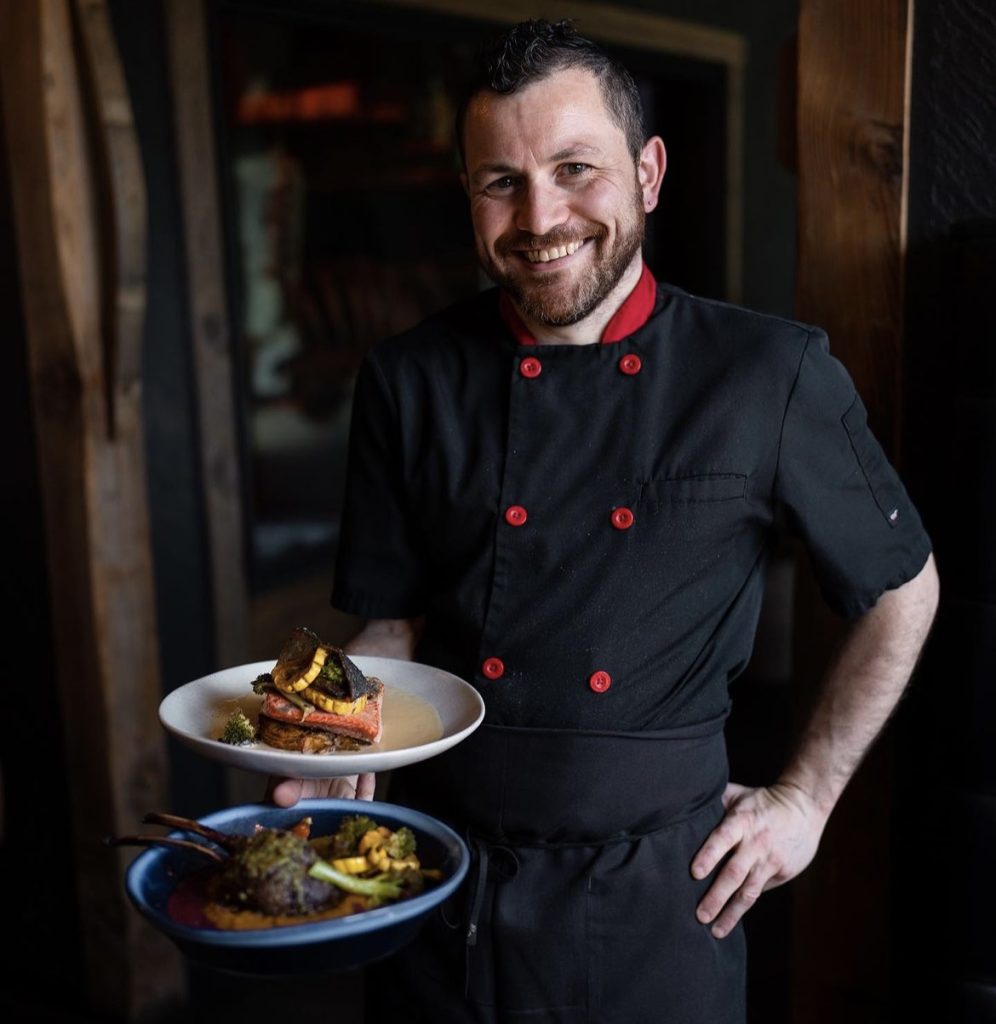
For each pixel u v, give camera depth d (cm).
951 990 190
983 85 176
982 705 181
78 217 277
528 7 406
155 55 304
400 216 510
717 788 162
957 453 178
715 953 160
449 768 158
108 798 298
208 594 333
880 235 185
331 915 118
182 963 317
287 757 127
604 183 144
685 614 153
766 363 151
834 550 156
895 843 195
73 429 286
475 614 159
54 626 299
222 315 328
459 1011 159
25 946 325
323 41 475
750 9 523
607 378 155
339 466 465
